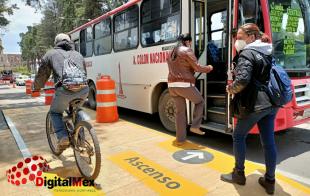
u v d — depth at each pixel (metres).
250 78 3.00
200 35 5.57
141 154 4.74
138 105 7.40
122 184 3.65
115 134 6.03
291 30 4.96
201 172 3.98
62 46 4.05
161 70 6.35
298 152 5.05
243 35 3.18
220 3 6.40
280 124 4.58
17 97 16.31
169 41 6.02
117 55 8.32
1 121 8.23
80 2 30.84
